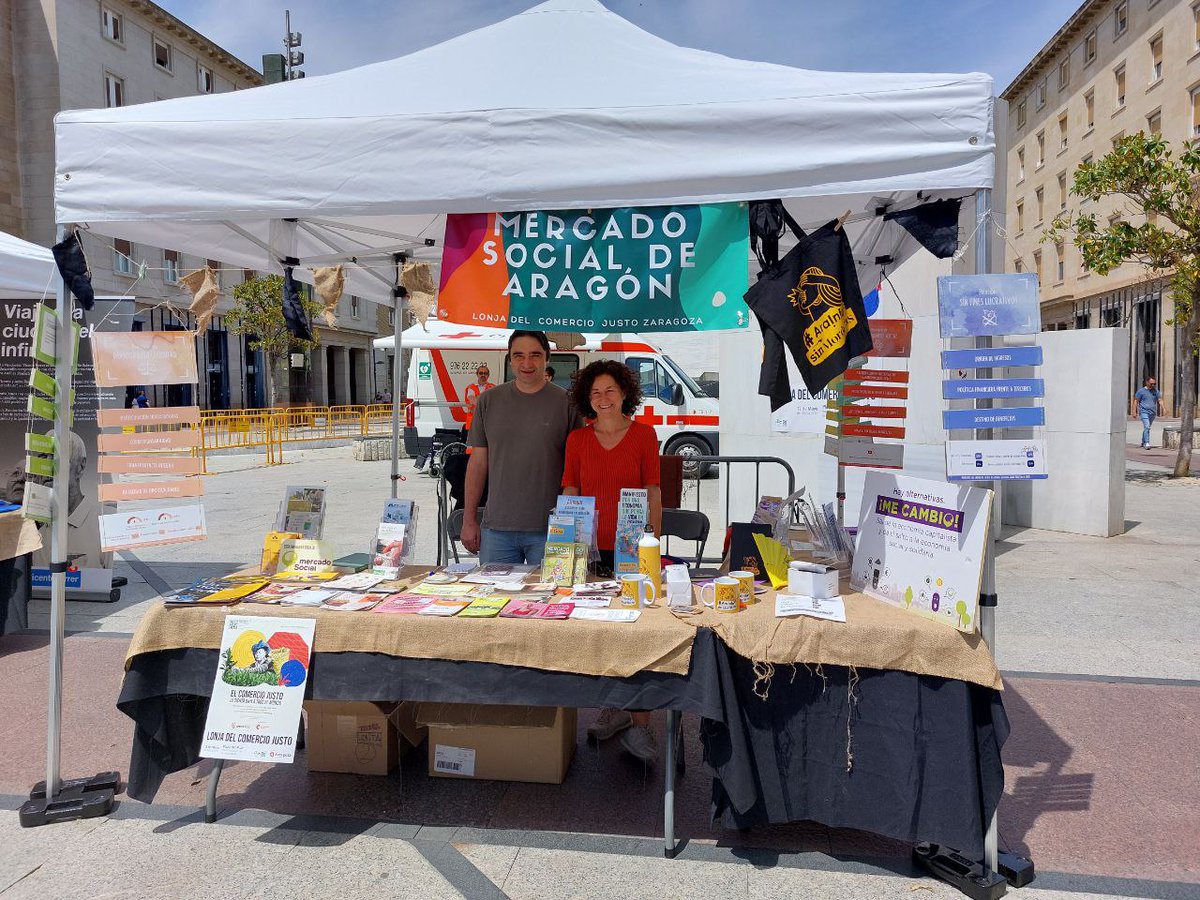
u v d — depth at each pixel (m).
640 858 2.73
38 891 2.56
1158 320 27.45
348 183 2.83
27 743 3.68
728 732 2.59
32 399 3.00
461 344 13.59
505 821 2.99
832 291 2.71
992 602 2.58
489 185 2.78
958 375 2.75
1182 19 25.44
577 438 3.72
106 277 20.58
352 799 3.17
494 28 3.11
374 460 17.56
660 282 2.95
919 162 2.58
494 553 3.86
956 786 2.48
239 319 25.92
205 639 2.86
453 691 2.72
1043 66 35.41
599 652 2.62
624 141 2.72
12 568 5.06
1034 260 37.31
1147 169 12.47
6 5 24.61
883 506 2.86
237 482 13.85
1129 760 3.45
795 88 2.71
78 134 2.95
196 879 2.62
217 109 2.97
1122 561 7.23
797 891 2.54
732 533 3.37
